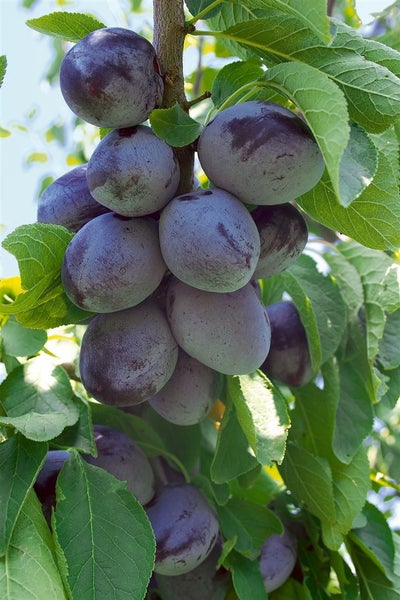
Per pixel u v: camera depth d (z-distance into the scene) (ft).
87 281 1.60
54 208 1.72
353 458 2.03
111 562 1.59
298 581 2.06
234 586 1.84
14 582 1.52
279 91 1.61
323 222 1.72
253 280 1.81
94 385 1.68
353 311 2.10
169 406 1.78
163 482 1.96
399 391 2.13
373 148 1.56
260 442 1.72
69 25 1.76
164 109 1.64
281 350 1.99
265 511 1.97
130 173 1.57
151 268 1.62
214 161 1.57
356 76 1.60
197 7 1.76
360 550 2.07
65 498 1.63
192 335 1.66
